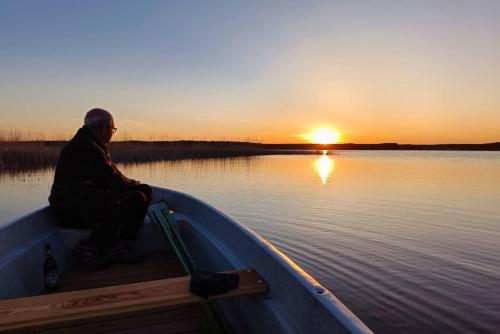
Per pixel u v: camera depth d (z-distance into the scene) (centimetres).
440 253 780
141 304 170
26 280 262
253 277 205
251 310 204
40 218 317
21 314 159
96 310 163
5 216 1027
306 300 158
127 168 2870
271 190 1777
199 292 179
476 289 586
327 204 1391
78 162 325
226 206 1323
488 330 463
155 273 303
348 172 3183
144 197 330
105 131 342
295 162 5081
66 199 320
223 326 224
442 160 6681
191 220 384
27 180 1812
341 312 136
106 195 318
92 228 337
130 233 336
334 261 725
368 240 880
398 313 507
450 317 495
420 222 1090
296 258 744
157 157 3259
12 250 262
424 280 626
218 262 270
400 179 2511
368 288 591
